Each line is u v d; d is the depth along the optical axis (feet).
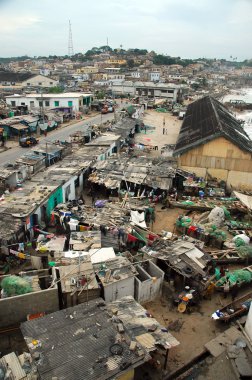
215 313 65.05
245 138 155.12
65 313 51.06
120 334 46.73
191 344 60.34
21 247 78.69
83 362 41.57
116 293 65.77
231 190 132.05
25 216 84.07
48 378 39.27
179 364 55.88
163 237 88.12
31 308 61.77
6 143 191.21
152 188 117.29
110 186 114.11
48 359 41.93
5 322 61.36
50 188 100.53
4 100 297.33
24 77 430.20
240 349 56.95
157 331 52.11
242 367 53.42
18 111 250.37
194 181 126.62
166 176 124.26
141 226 90.02
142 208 101.24
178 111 316.40
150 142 209.46
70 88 420.36
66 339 45.39
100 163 134.72
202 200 116.67
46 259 75.92
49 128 222.48
